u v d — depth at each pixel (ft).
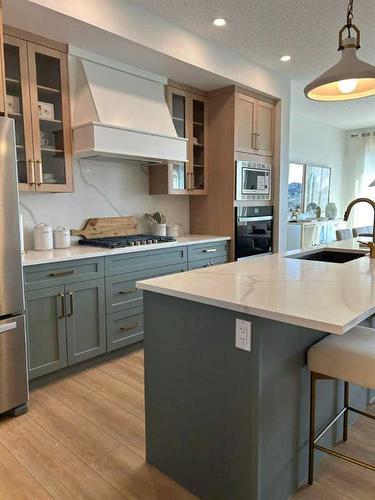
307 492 5.31
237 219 13.33
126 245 10.13
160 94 11.58
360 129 24.80
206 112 13.37
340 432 6.44
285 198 15.17
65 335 8.71
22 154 8.85
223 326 4.77
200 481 5.26
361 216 24.97
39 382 8.45
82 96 9.66
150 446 5.90
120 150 9.83
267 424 4.66
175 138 11.30
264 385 4.55
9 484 5.51
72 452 6.21
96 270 9.23
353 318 3.91
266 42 11.25
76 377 8.90
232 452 4.83
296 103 18.26
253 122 13.56
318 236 21.03
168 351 5.49
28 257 8.39
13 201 6.97
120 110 10.05
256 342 4.43
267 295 4.84
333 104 18.45
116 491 5.38
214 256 12.76
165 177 12.43
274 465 4.87
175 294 5.12
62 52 9.31
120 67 10.42
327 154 23.80
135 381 8.70
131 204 12.48
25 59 8.65
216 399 4.94
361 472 5.68
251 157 13.66
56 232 9.96
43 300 8.26
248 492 4.71
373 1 8.84
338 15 9.59
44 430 6.82
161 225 12.72
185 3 8.98
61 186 9.61
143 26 9.30
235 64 12.07
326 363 5.06
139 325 10.38
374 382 4.74
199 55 10.83
